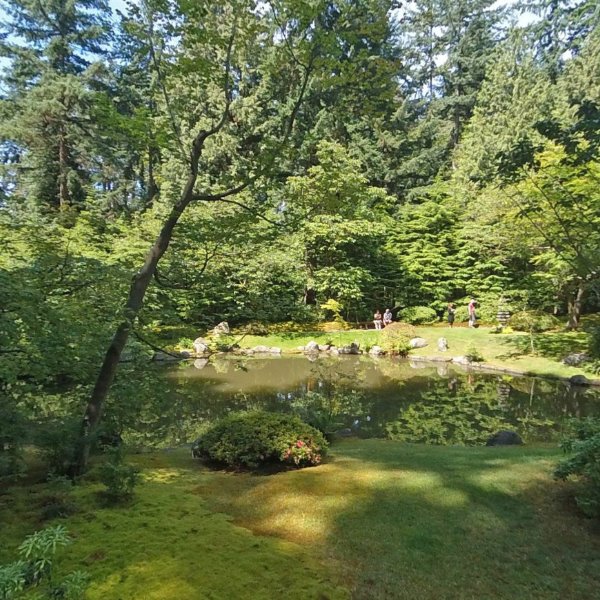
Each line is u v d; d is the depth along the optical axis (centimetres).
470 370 1608
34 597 184
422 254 2544
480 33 3531
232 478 520
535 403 1162
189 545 353
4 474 475
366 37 670
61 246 694
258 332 2034
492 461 554
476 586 317
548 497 441
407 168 2770
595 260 665
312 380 1462
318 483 482
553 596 307
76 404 643
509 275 2430
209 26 586
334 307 2338
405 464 548
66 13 2289
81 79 2095
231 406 1129
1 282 425
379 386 1374
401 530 384
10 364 463
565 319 2077
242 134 1969
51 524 382
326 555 351
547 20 2878
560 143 605
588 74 2302
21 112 2144
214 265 765
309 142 680
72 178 2239
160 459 610
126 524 386
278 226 675
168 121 611
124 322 542
